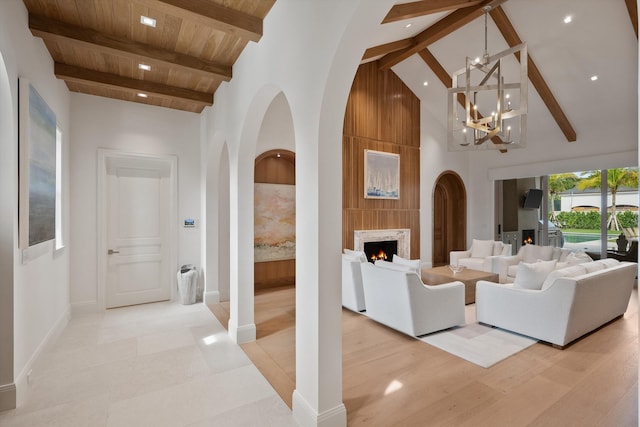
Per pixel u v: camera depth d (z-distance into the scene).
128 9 2.49
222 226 4.73
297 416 2.01
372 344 3.13
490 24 5.11
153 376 2.54
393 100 6.86
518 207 7.72
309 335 1.92
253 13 2.53
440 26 5.16
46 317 2.95
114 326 3.65
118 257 4.39
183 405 2.17
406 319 3.25
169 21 2.64
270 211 5.48
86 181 4.09
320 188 1.86
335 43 1.71
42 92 2.86
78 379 2.49
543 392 2.30
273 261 5.53
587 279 3.04
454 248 8.45
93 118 4.13
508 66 5.62
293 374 2.59
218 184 4.62
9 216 2.12
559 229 7.08
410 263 3.78
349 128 6.18
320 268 1.86
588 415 2.04
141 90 3.72
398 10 4.02
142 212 4.55
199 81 3.75
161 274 4.68
